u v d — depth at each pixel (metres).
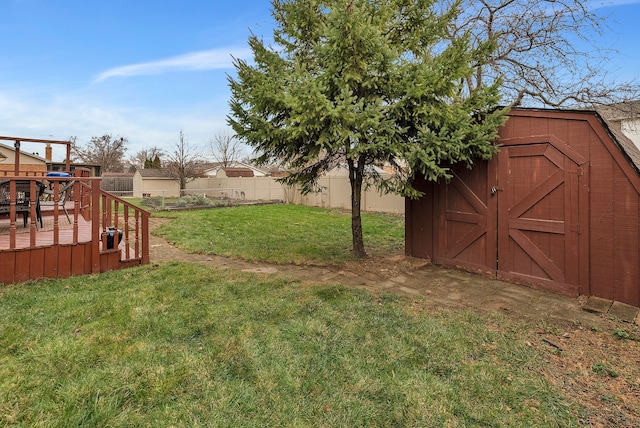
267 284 4.08
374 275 4.68
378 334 2.79
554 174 3.96
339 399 1.95
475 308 3.47
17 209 4.82
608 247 3.57
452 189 5.09
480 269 4.73
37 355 2.27
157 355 2.34
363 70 4.24
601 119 3.55
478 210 4.75
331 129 4.05
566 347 2.65
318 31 4.40
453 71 4.06
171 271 4.52
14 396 1.85
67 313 2.99
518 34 8.34
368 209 13.93
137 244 4.86
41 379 2.01
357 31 3.97
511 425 1.78
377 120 4.05
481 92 4.42
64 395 1.88
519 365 2.38
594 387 2.14
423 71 4.10
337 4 4.31
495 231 4.55
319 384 2.09
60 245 4.11
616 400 2.01
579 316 3.26
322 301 3.52
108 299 3.37
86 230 5.32
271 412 1.83
